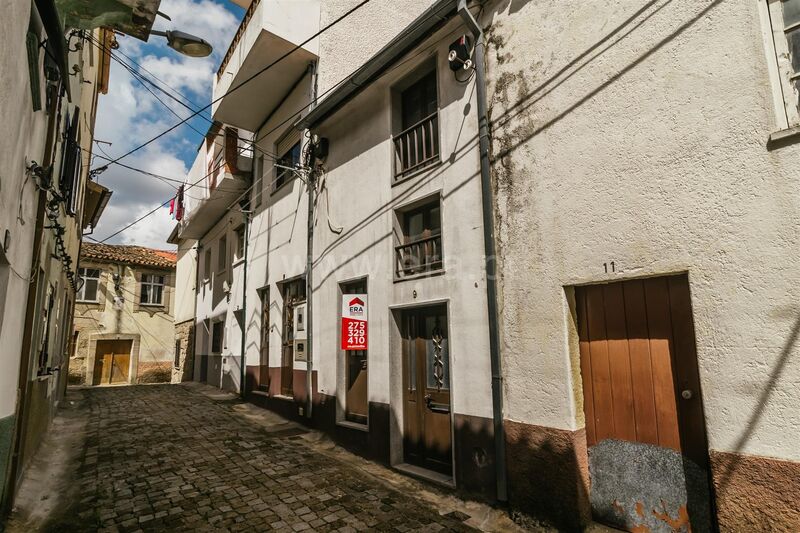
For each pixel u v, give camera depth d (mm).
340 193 7477
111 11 4844
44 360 6191
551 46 4410
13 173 3021
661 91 3525
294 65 8734
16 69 2771
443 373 5461
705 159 3229
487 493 4484
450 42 5566
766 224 2904
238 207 12102
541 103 4438
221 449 6664
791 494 2654
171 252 24859
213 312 14750
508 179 4688
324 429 7266
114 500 4668
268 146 10531
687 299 3412
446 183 5414
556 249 4156
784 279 2803
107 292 19703
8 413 3758
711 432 3055
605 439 3830
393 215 6250
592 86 4016
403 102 6707
